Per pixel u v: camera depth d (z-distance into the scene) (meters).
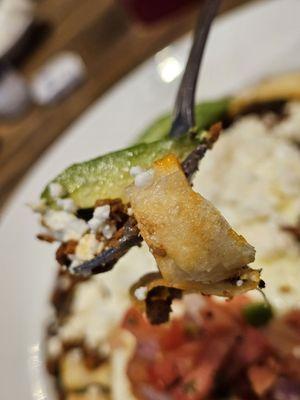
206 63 0.35
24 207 0.34
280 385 0.25
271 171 0.30
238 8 0.37
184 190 0.15
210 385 0.25
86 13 0.44
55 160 0.35
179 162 0.16
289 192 0.29
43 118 0.41
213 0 0.22
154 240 0.15
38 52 0.45
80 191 0.17
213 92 0.34
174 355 0.26
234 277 0.15
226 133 0.32
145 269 0.22
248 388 0.26
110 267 0.18
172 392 0.26
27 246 0.33
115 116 0.35
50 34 0.45
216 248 0.14
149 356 0.27
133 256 0.23
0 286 0.33
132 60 0.40
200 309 0.26
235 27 0.35
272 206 0.29
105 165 0.17
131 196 0.15
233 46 0.35
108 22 0.43
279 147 0.31
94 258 0.17
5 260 0.33
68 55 0.43
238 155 0.31
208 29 0.22
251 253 0.15
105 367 0.28
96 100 0.40
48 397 0.29
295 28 0.34
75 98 0.41
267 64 0.34
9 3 0.46
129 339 0.29
